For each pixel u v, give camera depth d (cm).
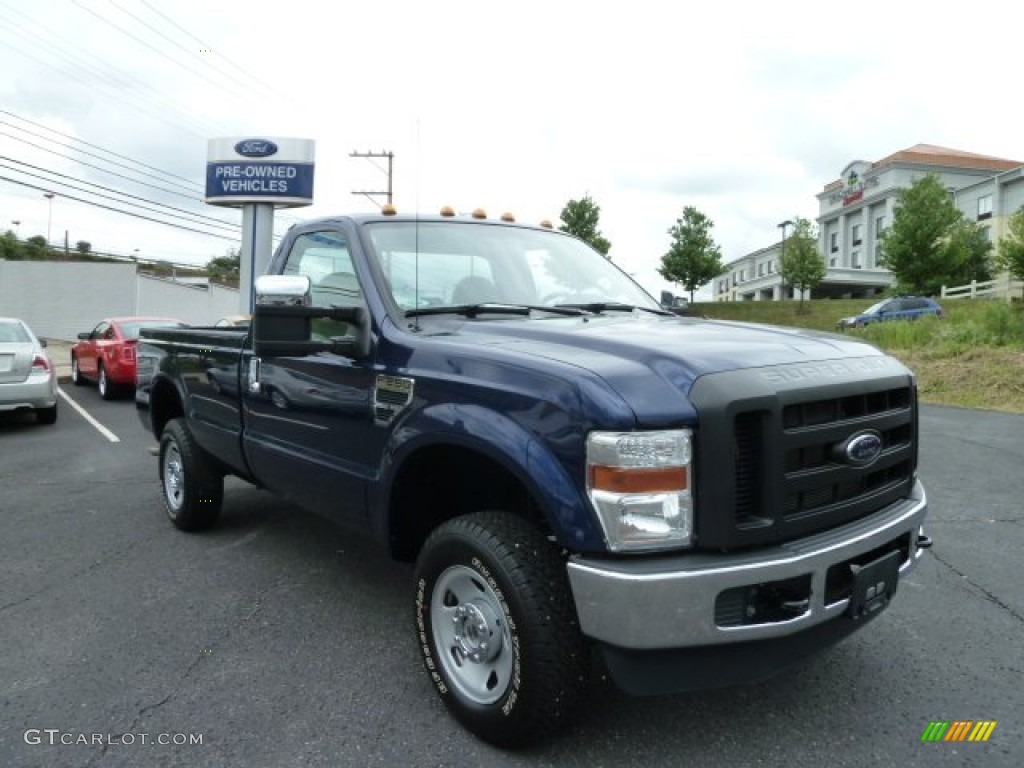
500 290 396
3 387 1056
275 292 324
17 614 414
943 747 290
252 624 401
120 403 1399
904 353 1683
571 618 269
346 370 358
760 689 333
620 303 425
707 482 251
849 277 5866
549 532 300
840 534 278
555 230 480
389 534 338
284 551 520
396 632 392
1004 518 598
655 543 247
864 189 6291
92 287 3353
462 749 288
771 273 7562
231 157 2136
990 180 5016
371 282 361
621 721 306
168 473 581
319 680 341
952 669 352
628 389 254
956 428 1011
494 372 286
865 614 289
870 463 289
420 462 328
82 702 322
